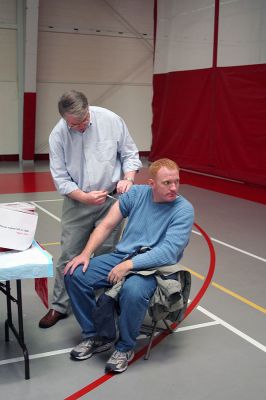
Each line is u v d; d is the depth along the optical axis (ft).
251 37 27.84
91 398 7.96
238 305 11.84
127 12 39.27
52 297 11.82
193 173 33.55
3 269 7.75
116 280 8.73
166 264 8.89
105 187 10.17
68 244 10.36
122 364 8.73
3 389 8.19
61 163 10.04
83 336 9.35
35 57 35.01
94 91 39.50
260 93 27.58
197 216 21.15
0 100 36.55
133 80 40.60
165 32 35.81
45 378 8.54
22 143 37.17
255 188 27.73
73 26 37.76
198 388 8.31
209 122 31.78
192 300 12.10
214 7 30.50
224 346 9.80
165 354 9.43
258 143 27.96
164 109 36.52
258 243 17.21
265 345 9.88
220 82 30.58
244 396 8.10
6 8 35.14
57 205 22.61
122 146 10.35
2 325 10.44
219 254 15.96
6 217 8.36
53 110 38.50
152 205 9.32
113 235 10.42
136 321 8.61
